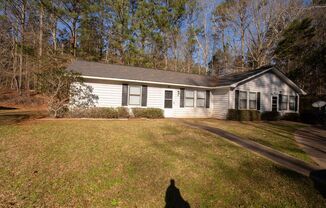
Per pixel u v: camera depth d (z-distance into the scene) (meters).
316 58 24.22
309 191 4.29
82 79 12.95
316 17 24.62
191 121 13.98
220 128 11.27
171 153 6.37
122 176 4.80
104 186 4.36
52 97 11.98
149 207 3.70
